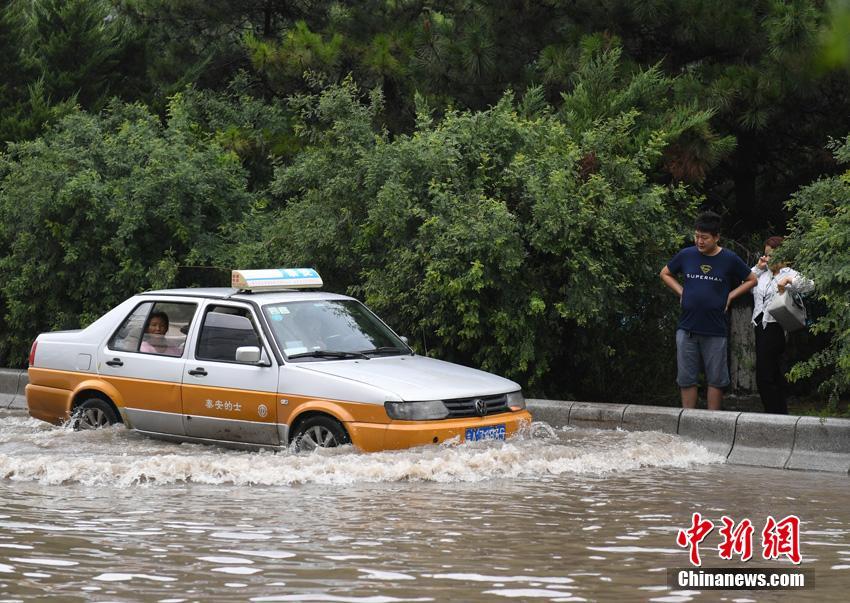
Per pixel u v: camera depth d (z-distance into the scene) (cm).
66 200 2091
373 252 1838
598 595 751
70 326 2141
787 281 1541
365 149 1911
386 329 1479
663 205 1847
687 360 1600
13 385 1984
